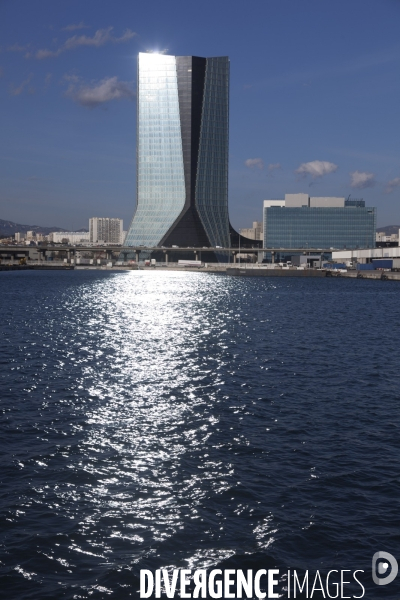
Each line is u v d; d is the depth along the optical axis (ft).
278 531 73.41
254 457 97.04
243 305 411.13
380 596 62.54
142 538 71.92
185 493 83.25
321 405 129.49
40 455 97.19
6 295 516.73
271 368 171.32
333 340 232.53
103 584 63.67
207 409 125.70
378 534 72.79
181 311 362.74
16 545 70.13
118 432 109.40
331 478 88.48
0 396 135.44
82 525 74.59
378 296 528.63
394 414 122.62
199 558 68.23
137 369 169.27
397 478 88.53
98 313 349.20
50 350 202.49
